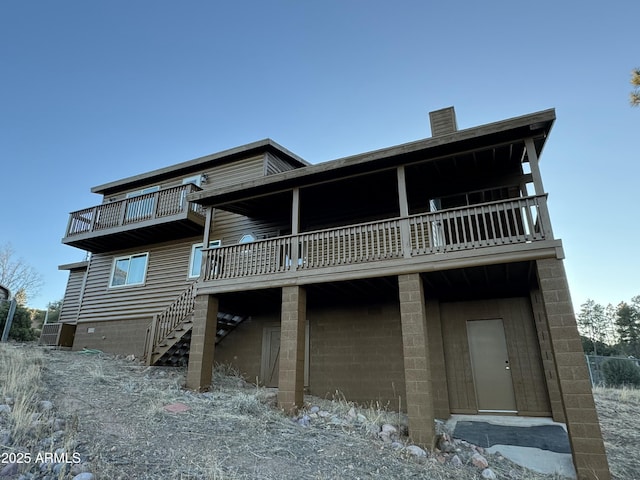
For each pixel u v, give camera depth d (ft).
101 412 18.31
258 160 41.24
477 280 25.58
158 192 40.19
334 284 26.03
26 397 17.34
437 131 34.09
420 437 19.21
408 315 21.65
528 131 21.61
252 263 27.96
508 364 26.43
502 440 20.34
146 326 39.83
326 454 16.83
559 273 18.95
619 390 40.14
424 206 30.12
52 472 11.74
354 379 29.76
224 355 35.68
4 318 51.70
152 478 12.46
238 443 16.90
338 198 31.65
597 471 15.79
